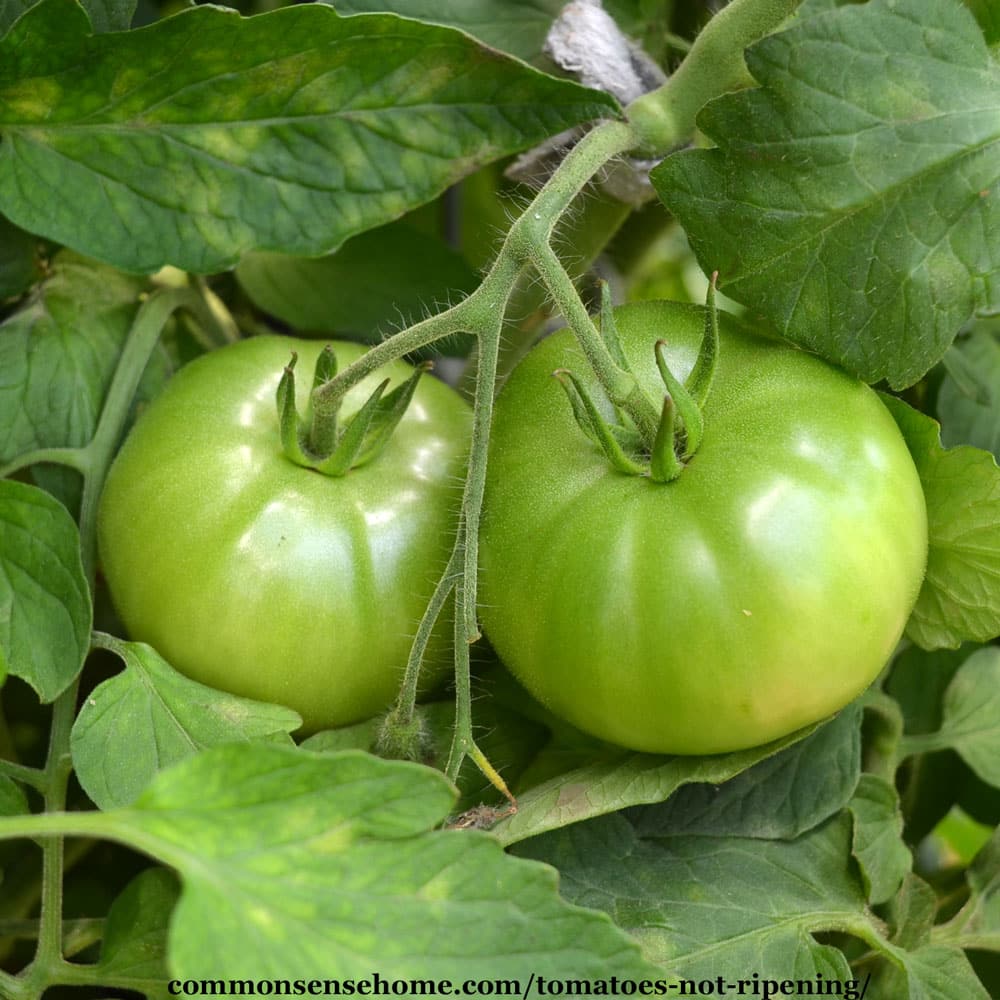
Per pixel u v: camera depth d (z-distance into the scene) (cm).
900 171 34
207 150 36
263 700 36
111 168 36
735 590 33
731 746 34
